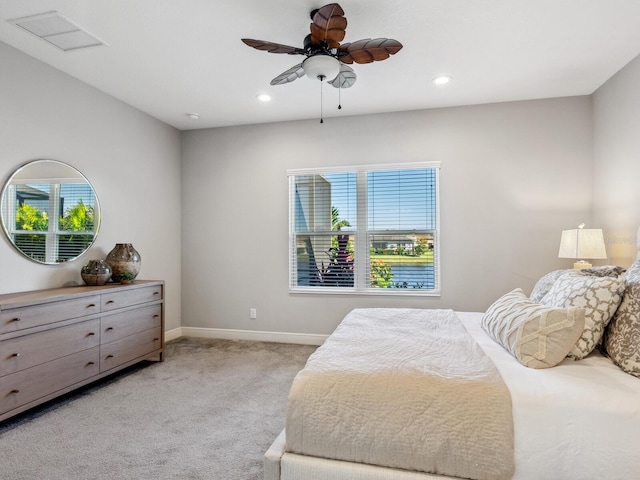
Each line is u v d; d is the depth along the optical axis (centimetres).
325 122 426
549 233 369
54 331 252
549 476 132
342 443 145
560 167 367
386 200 413
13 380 225
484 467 133
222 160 457
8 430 226
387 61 292
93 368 283
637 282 171
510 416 136
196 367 345
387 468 141
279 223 439
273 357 375
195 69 308
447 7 225
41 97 295
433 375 153
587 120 361
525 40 262
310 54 230
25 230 282
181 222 468
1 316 218
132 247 350
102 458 197
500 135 380
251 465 191
